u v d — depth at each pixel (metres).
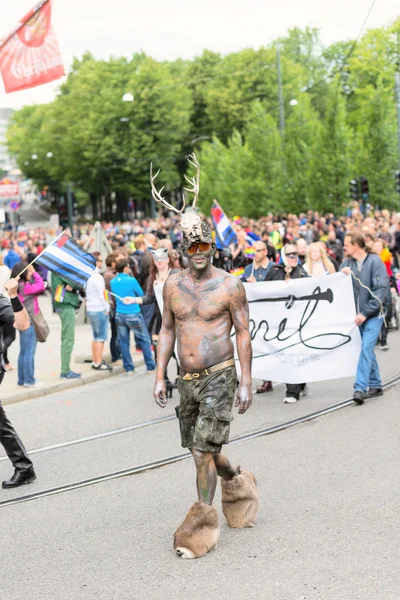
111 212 93.62
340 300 11.96
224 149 63.34
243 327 6.82
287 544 6.54
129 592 5.83
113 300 16.84
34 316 14.12
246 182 52.66
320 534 6.71
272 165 52.03
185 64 91.62
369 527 6.79
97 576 6.17
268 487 8.06
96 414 12.15
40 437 10.93
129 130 76.31
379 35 57.09
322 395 12.41
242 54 83.00
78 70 87.38
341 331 11.95
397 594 5.48
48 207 152.12
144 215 99.94
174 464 9.16
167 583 5.94
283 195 51.72
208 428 6.58
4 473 9.26
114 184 79.19
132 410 12.28
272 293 12.04
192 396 6.75
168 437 10.44
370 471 8.34
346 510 7.24
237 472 7.06
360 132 53.53
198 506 6.46
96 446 10.24
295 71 83.00
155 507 7.73
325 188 49.47
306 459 8.95
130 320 15.38
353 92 71.00
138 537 6.95
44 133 91.81
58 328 22.75
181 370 6.82
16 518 7.70
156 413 11.96
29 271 14.01
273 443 9.73
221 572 6.07
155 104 76.00
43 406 13.01
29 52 12.50
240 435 10.20
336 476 8.26
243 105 81.62
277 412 11.39
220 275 6.85
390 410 11.05
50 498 8.25
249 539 6.71
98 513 7.68
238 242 19.39
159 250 13.88
